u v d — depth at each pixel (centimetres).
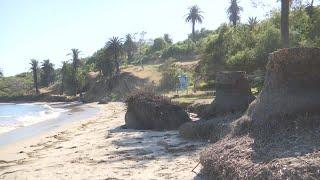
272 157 714
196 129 1633
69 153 1570
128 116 2347
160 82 7700
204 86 5891
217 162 840
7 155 1727
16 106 10250
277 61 948
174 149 1415
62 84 14075
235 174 742
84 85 12800
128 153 1430
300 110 887
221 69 5803
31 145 2041
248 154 775
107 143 1736
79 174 1148
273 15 4641
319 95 905
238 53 4647
